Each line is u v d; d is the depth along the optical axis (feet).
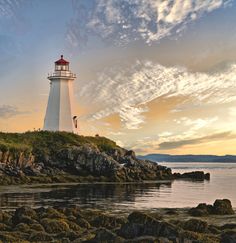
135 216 77.56
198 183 237.86
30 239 67.87
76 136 290.56
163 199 146.20
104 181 238.07
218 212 104.37
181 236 64.59
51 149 259.80
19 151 235.20
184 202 137.90
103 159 249.96
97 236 63.00
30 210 86.38
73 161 248.32
